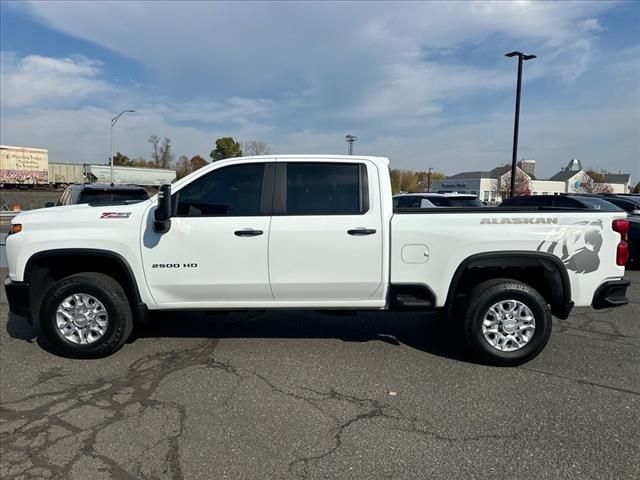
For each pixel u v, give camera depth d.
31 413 3.18
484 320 4.00
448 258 3.97
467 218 3.97
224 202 4.08
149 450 2.75
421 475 2.54
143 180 46.75
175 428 3.00
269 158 4.13
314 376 3.82
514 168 19.67
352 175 4.11
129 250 4.03
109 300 4.04
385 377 3.81
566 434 2.96
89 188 10.09
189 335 4.82
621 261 3.99
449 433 2.97
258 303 4.16
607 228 3.96
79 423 3.05
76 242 4.02
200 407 3.28
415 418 3.15
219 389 3.56
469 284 4.27
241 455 2.71
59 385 3.62
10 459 2.65
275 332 4.94
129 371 3.89
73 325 4.11
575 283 3.97
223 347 4.47
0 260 7.87
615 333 5.02
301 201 4.07
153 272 4.05
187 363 4.06
